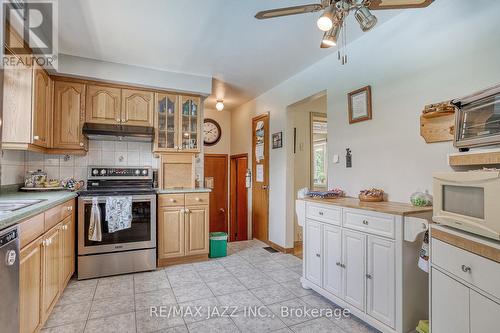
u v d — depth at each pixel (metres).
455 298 1.33
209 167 5.71
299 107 4.45
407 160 2.24
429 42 2.09
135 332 1.94
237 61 3.24
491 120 1.41
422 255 1.68
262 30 2.51
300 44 2.81
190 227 3.46
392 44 2.37
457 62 1.91
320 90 3.23
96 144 3.48
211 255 3.68
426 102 2.11
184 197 3.42
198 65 3.36
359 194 2.56
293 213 3.98
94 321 2.07
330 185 3.06
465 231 1.32
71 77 3.12
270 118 4.36
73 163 3.36
